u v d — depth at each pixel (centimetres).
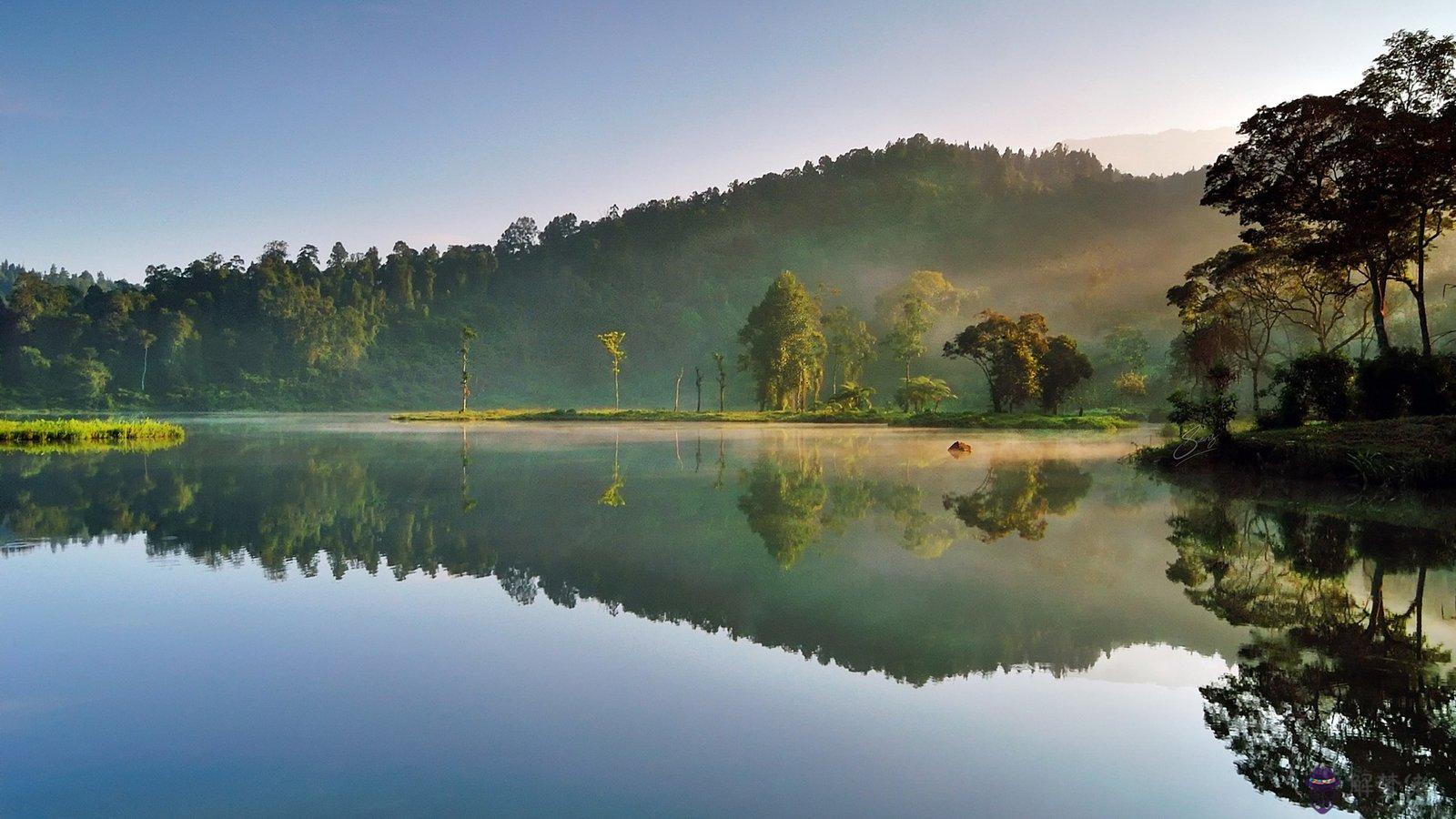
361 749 538
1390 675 682
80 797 471
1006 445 3794
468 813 452
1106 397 10912
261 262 17425
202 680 667
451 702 621
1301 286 4444
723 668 699
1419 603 902
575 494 1828
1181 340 7438
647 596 931
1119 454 3141
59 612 864
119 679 668
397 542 1245
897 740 559
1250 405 6769
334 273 19888
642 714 600
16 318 13675
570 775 501
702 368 18688
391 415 9875
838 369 13638
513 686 655
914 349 9869
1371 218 2725
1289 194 2978
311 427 6191
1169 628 813
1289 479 2130
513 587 972
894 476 2244
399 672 686
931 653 740
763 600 910
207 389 14300
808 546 1220
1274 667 702
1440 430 2134
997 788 491
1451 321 6625
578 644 763
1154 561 1120
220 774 501
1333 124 2845
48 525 1408
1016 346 7156
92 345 14075
